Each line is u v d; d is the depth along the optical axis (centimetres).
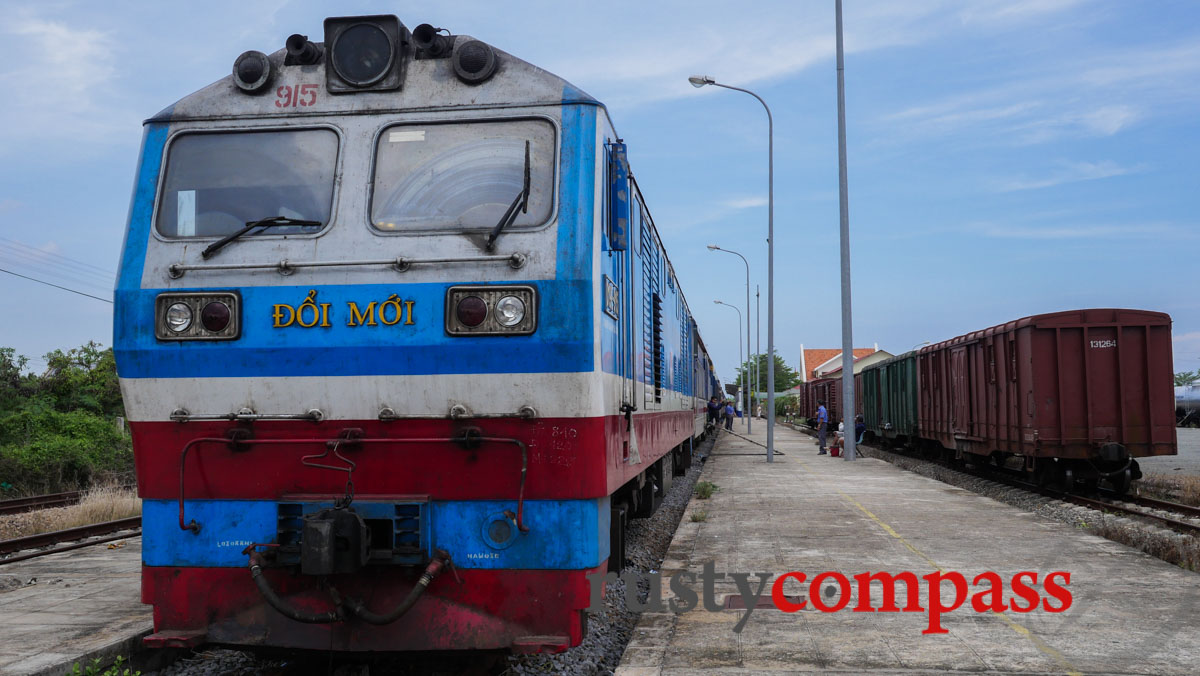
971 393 2109
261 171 571
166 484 556
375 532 535
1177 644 618
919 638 638
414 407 532
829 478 1931
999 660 581
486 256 528
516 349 521
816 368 11444
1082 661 578
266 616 544
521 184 550
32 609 722
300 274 540
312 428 540
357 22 571
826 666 569
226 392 545
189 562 552
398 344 529
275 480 545
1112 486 1742
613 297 618
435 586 532
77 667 568
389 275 534
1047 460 1745
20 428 2267
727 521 1248
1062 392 1653
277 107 577
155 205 568
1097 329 1656
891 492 1622
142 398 552
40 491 1978
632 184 774
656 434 1055
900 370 3028
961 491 1634
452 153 559
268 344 538
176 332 544
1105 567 890
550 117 557
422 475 534
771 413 2570
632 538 1194
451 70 571
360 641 534
